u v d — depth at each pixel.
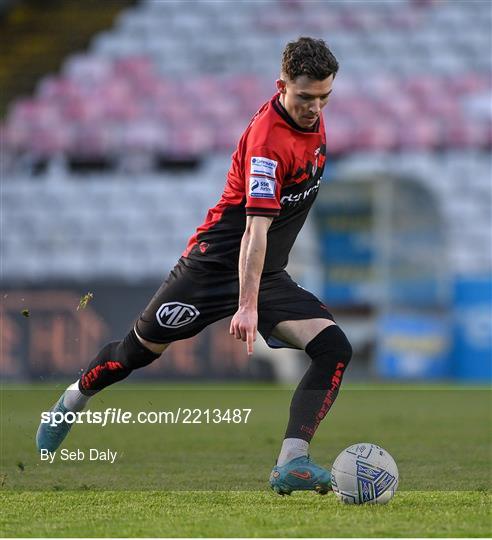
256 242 14.26
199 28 78.00
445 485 16.50
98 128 70.19
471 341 53.09
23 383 50.50
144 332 16.17
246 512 13.49
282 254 15.59
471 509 13.56
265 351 50.62
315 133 14.86
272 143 14.41
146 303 50.31
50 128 70.94
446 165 64.88
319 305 15.52
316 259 55.66
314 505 14.14
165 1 80.06
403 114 67.75
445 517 12.79
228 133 69.31
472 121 67.19
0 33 82.75
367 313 55.03
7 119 73.88
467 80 69.56
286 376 50.81
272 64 74.44
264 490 16.05
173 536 11.57
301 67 13.99
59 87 73.88
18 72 78.62
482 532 11.69
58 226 65.81
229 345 50.62
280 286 15.53
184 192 65.94
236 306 15.78
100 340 50.53
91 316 50.66
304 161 14.76
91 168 70.31
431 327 53.22
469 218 62.66
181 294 15.78
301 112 14.33
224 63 75.12
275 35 76.38
